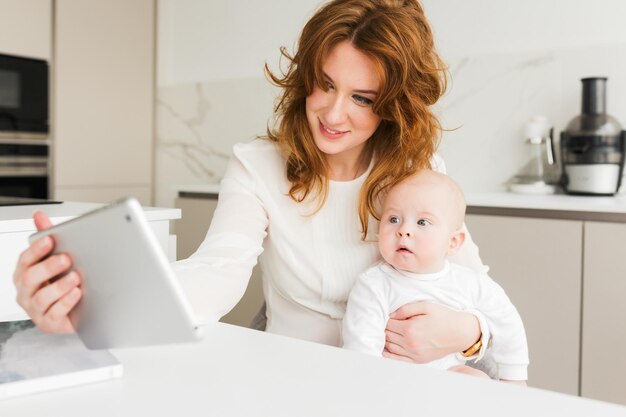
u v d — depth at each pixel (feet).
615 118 8.31
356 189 4.29
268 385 2.11
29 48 10.76
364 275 4.14
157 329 1.98
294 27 11.33
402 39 3.64
